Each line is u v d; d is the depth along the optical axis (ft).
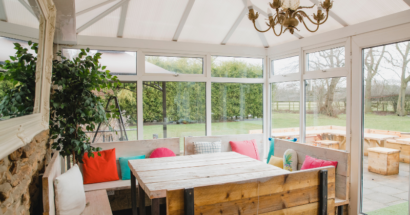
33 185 6.14
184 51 14.02
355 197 10.73
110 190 10.40
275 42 15.05
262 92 16.12
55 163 7.34
